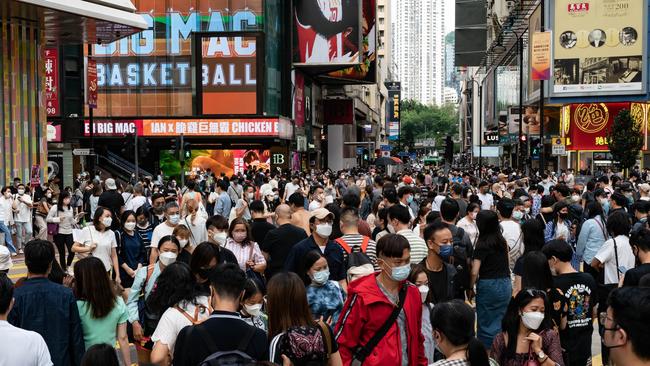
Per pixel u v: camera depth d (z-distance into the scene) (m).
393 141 166.25
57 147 50.69
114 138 50.97
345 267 8.71
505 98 81.38
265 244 10.15
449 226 9.66
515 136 67.94
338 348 5.86
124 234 12.06
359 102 84.06
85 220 23.22
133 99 51.28
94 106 35.75
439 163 125.00
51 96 49.88
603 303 9.36
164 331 6.28
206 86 50.72
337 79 67.12
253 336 5.20
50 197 22.80
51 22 28.36
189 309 6.38
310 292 7.20
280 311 5.55
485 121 106.69
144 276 8.19
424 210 12.81
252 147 52.81
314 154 69.69
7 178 27.56
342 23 56.34
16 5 25.16
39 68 29.27
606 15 53.03
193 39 50.72
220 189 18.59
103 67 51.34
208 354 5.07
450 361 4.81
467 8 78.44
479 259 8.98
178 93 51.09
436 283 7.90
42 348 5.67
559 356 5.70
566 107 56.41
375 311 5.93
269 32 52.12
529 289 5.65
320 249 8.75
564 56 53.72
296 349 5.14
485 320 9.05
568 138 56.19
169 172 52.53
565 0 53.44
